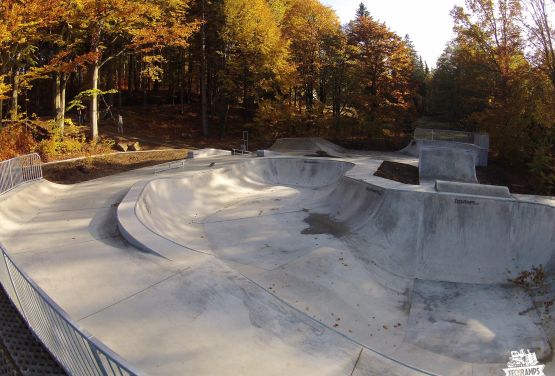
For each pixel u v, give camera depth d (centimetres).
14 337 464
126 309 651
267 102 2927
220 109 3441
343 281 977
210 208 1516
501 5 2372
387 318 875
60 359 395
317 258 1045
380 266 1096
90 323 607
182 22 2695
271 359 564
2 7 1437
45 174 1598
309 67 3070
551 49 1792
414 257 1145
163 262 817
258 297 717
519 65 2395
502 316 898
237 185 1834
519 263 1091
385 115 2997
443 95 4000
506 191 1289
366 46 2944
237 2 2698
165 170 1845
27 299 452
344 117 3042
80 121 2636
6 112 2131
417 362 736
